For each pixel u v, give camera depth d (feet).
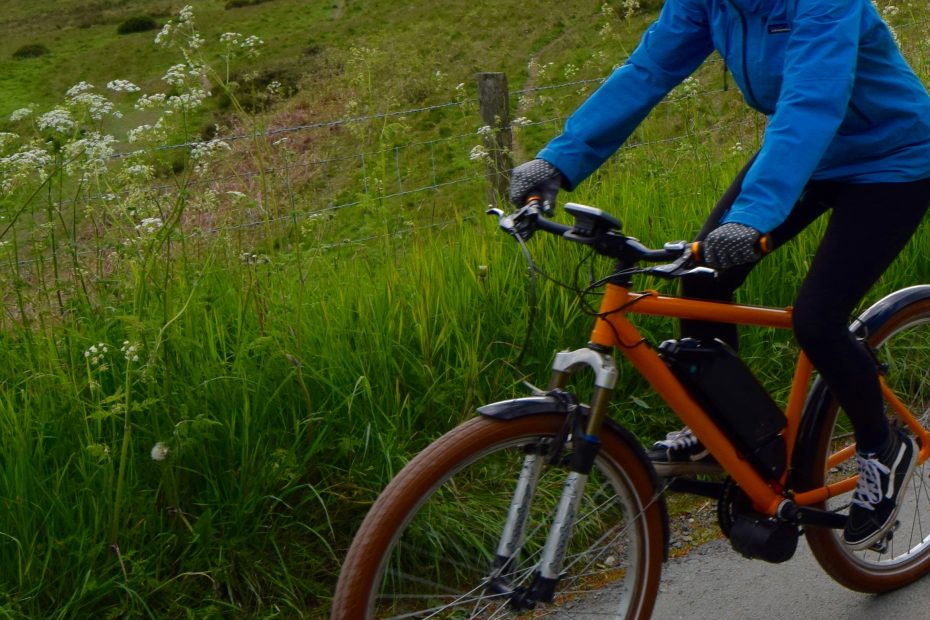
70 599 8.30
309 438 9.82
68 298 10.62
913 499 9.84
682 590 9.11
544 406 6.77
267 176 12.35
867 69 7.43
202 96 10.30
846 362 7.67
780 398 11.84
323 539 9.14
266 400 9.85
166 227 9.97
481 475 8.98
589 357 6.91
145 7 242.99
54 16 247.70
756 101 7.68
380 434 9.93
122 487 8.67
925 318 9.13
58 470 8.82
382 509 6.37
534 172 7.61
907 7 20.99
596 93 7.88
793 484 8.38
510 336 11.61
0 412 9.04
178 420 9.40
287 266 11.61
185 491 9.27
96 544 8.58
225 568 8.81
